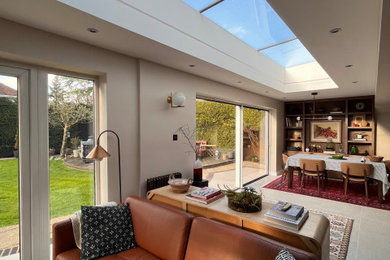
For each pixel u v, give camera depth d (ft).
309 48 8.52
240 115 17.61
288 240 4.99
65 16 5.83
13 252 6.80
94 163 8.70
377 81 10.52
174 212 6.09
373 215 11.67
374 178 13.75
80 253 5.98
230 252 4.75
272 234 5.24
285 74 17.95
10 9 5.44
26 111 6.97
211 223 5.39
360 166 13.74
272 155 22.09
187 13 8.93
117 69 8.66
